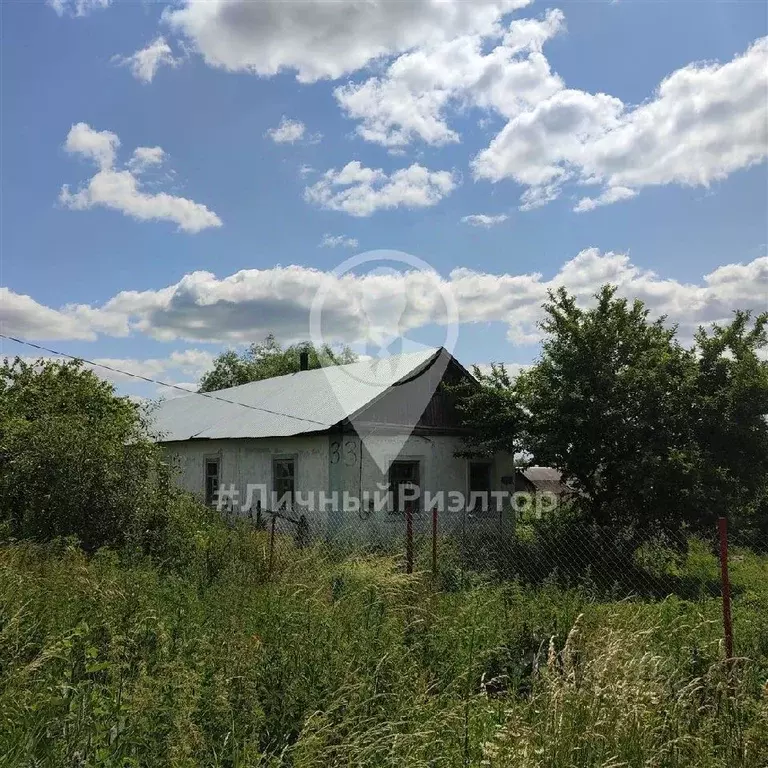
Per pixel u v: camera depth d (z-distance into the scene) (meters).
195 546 10.20
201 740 3.41
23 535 9.55
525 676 5.05
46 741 3.40
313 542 12.27
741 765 3.48
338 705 3.89
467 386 16.88
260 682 4.17
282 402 19.31
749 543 13.79
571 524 12.89
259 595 6.46
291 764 3.56
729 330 14.17
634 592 9.73
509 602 6.77
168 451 22.08
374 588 6.21
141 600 5.54
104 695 3.87
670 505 13.22
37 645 4.58
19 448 10.48
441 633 5.42
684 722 3.77
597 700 3.62
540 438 14.76
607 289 14.85
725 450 13.70
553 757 3.31
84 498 9.99
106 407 14.60
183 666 4.02
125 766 3.22
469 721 3.90
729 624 5.11
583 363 14.25
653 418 13.66
